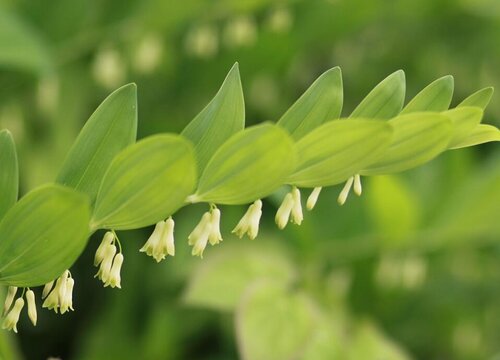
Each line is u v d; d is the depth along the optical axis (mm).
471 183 1662
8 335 1164
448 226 1658
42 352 1822
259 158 792
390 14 2000
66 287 845
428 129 812
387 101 837
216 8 1651
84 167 850
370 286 1705
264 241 1615
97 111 852
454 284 1832
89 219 800
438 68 2109
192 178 785
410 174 1711
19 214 798
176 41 1700
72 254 810
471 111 828
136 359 1700
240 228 845
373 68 2090
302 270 1633
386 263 1688
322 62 2033
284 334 1393
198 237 839
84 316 1800
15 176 865
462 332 1876
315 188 848
